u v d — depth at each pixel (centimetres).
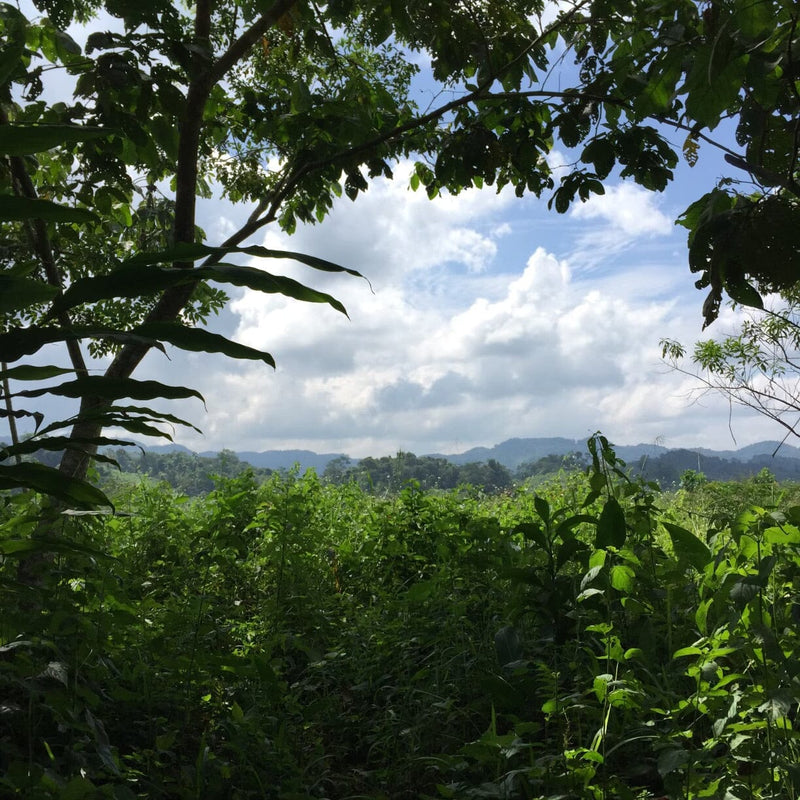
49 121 441
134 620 297
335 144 536
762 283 234
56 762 228
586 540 507
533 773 233
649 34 407
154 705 318
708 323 229
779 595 296
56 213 178
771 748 207
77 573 294
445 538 489
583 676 318
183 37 417
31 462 207
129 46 395
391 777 297
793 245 216
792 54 251
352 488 741
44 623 255
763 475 710
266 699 324
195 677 319
